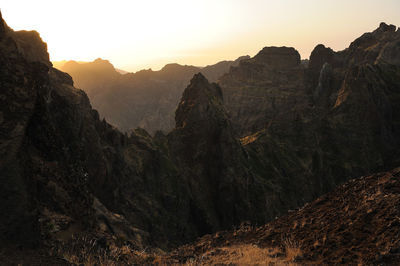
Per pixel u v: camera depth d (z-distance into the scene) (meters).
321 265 9.82
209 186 102.69
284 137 161.12
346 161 172.88
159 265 10.77
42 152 12.61
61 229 10.53
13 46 12.40
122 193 64.31
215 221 95.44
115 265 9.70
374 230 10.34
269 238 13.59
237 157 106.38
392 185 12.09
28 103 11.46
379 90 192.75
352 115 190.75
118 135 74.00
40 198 10.97
